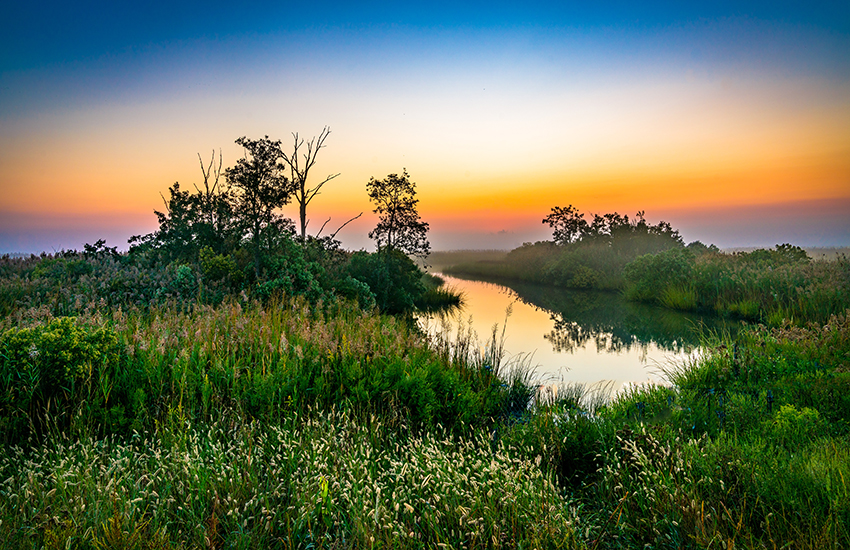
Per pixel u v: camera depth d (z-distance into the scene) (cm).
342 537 387
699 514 368
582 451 546
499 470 446
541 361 1214
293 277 1375
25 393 557
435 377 759
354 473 460
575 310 2198
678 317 1802
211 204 1641
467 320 1948
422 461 488
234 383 646
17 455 463
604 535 405
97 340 630
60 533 349
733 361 848
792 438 541
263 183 1346
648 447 502
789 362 845
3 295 1080
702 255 2567
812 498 401
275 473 455
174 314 959
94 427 546
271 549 388
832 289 1451
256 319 941
